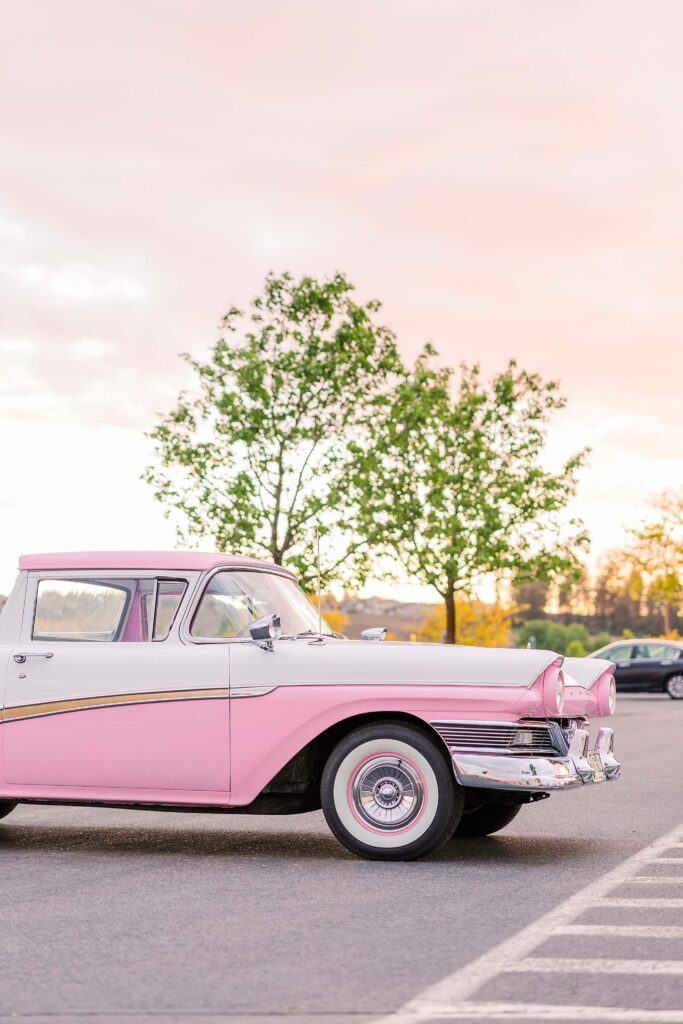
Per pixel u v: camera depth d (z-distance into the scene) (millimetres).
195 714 7961
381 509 28234
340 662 7867
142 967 5055
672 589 55906
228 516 26641
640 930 5734
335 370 27609
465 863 7656
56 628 8328
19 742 8203
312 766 8102
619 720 24562
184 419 27781
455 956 5238
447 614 34219
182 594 8219
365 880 7039
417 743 7680
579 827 9414
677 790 11961
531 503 35031
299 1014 4430
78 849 8281
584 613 152250
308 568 27016
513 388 35625
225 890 6723
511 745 7613
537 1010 4465
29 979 4879
